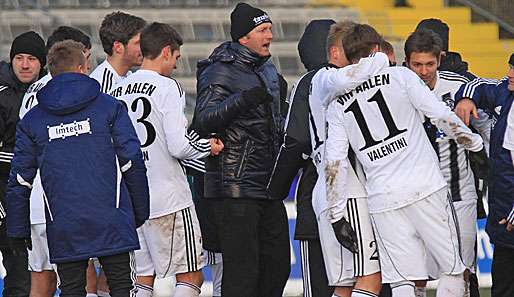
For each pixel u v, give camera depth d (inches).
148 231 960.3
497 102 967.0
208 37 2143.2
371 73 853.2
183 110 949.8
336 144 864.9
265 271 1031.6
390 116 852.6
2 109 1036.5
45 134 852.6
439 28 1055.6
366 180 874.8
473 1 2300.7
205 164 1003.9
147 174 949.2
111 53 1000.2
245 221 988.6
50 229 853.8
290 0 2226.9
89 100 852.0
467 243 993.5
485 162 863.7
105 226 842.2
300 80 948.6
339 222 866.1
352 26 884.6
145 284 991.0
